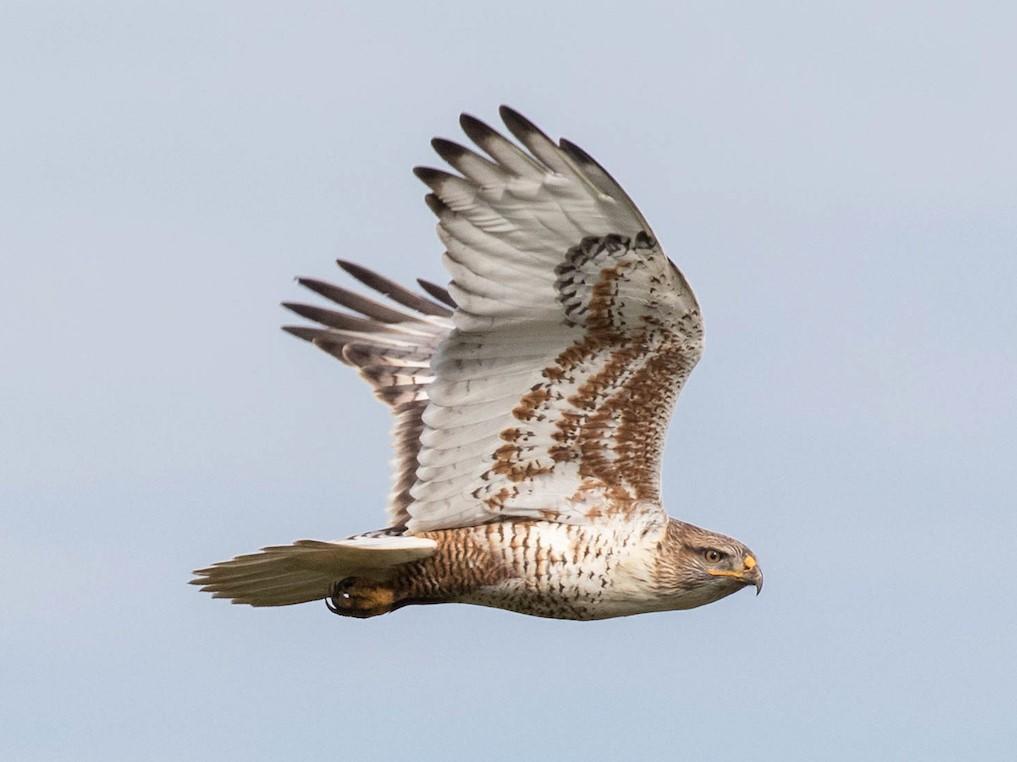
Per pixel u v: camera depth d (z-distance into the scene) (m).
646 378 14.96
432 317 17.92
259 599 15.91
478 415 15.17
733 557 16.02
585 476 15.46
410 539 15.28
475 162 13.82
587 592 15.68
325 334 17.81
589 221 13.92
